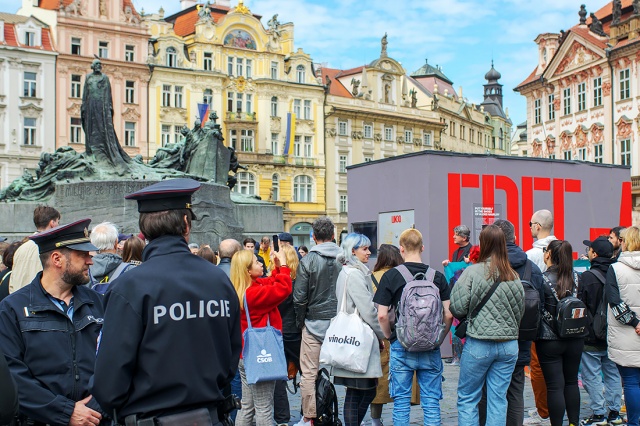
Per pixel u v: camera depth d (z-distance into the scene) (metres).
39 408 4.77
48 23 58.47
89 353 5.07
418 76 91.50
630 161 42.88
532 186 15.97
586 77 47.12
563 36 49.09
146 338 4.00
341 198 73.25
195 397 4.04
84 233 5.25
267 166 67.56
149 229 4.29
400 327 7.25
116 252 8.26
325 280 8.47
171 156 23.41
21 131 56.53
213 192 20.69
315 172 70.81
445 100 86.06
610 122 44.47
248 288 7.47
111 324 4.02
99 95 20.22
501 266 7.19
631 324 8.12
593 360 9.03
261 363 7.32
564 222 16.45
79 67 58.78
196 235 20.00
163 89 62.72
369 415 9.56
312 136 71.12
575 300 7.92
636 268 8.18
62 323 5.05
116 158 20.22
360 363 7.46
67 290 5.20
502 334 7.12
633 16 43.09
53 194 19.91
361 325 7.55
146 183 19.41
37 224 7.79
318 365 8.41
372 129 75.81
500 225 8.12
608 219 17.17
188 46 65.31
